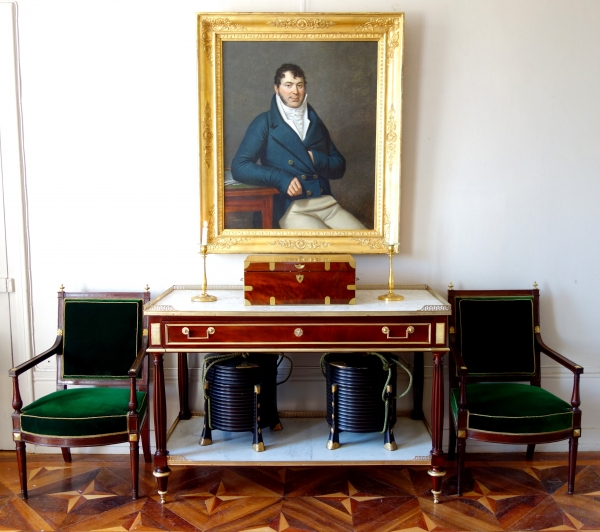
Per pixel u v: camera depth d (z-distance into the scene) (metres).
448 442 2.87
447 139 2.72
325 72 2.65
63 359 2.62
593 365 2.85
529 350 2.66
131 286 2.80
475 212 2.77
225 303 2.41
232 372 2.44
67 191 2.74
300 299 2.38
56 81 2.68
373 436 2.59
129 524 2.25
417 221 2.77
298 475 2.65
